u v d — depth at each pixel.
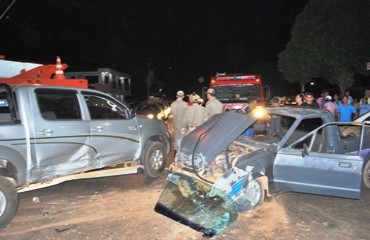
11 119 6.18
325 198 7.23
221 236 5.44
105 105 7.95
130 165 8.38
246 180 6.15
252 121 6.38
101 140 7.47
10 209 5.81
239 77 15.45
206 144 6.33
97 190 7.87
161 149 8.96
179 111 10.34
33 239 5.38
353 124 6.75
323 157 6.30
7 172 6.16
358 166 6.15
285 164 6.46
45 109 6.71
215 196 6.15
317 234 5.51
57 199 7.27
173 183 6.79
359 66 18.83
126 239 5.36
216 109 10.12
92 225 5.89
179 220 5.99
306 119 7.32
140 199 7.20
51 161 6.62
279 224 5.89
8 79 8.41
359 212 6.44
